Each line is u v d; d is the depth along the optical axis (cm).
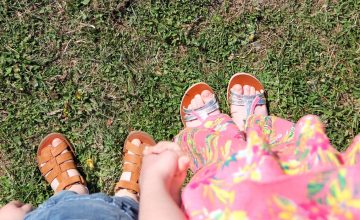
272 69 276
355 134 271
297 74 275
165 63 275
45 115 269
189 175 267
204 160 225
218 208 149
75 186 257
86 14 273
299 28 277
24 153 266
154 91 273
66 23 274
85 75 272
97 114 270
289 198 122
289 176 134
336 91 273
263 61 277
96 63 273
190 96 271
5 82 268
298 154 164
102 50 273
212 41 275
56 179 261
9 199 261
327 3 277
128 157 260
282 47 276
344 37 275
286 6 277
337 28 276
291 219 120
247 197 129
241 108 272
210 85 276
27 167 265
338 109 272
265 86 276
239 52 276
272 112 275
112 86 272
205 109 268
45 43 272
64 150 264
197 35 276
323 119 271
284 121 239
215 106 269
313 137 158
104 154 270
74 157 269
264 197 124
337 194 119
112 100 272
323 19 277
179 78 274
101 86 272
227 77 276
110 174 268
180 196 171
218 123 243
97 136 270
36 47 271
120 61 272
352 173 119
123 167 266
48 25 273
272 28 277
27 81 269
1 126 266
